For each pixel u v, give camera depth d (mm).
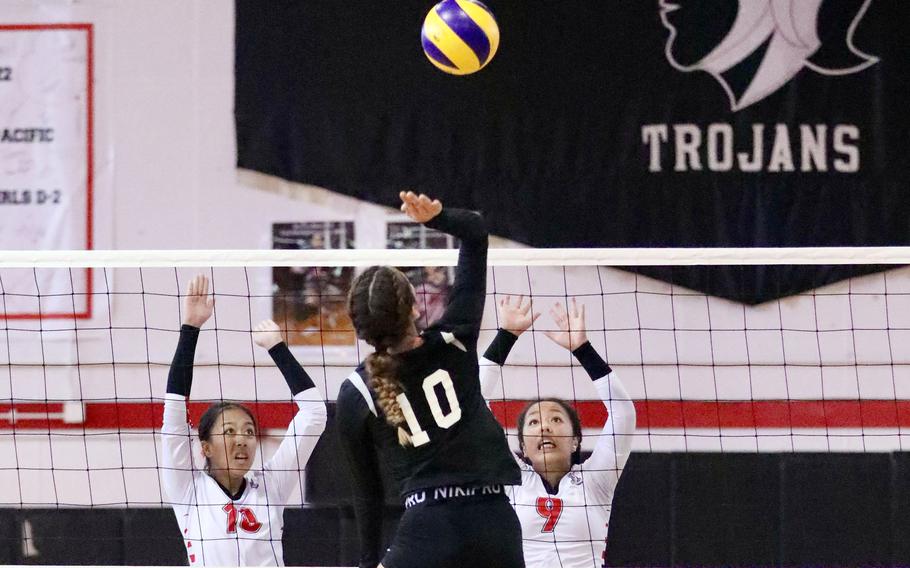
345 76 11508
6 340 11492
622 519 11148
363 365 5797
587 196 11453
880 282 11375
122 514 11164
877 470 11117
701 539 11117
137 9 11586
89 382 11492
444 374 5582
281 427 11281
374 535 5723
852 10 11383
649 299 11453
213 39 11570
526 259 7316
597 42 11430
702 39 11391
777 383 11398
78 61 11586
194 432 11258
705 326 11438
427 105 11508
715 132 11414
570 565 7734
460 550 5391
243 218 11586
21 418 11445
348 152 11523
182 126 11586
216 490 7820
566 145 11461
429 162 11500
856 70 11406
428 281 11289
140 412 11438
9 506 11305
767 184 11414
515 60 11469
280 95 11547
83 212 11594
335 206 11547
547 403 8062
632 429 7758
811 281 11398
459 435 5539
